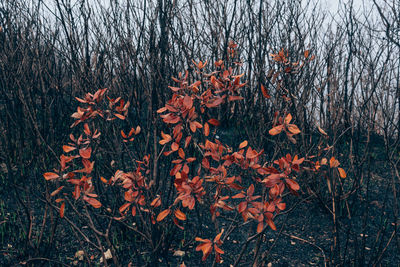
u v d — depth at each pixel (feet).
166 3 7.45
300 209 9.48
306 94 8.30
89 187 4.69
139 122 7.13
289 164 4.50
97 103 5.60
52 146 7.23
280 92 7.16
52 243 6.64
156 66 7.20
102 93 5.50
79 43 7.15
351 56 7.71
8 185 8.73
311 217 9.16
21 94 6.58
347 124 10.55
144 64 6.98
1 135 8.93
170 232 7.07
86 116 5.46
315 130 10.73
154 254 6.27
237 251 7.70
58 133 9.07
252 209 4.55
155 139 6.62
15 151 9.47
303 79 8.57
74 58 6.66
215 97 5.18
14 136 9.41
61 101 9.04
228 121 10.74
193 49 8.67
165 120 4.80
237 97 5.24
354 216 9.34
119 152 6.86
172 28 7.75
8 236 7.42
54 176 4.67
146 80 7.05
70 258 6.97
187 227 7.74
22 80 8.01
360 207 9.68
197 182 4.49
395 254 7.92
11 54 8.11
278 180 4.42
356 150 7.71
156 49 7.31
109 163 7.34
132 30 7.52
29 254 6.61
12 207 8.29
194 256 7.39
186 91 5.70
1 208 8.09
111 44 7.60
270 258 7.56
